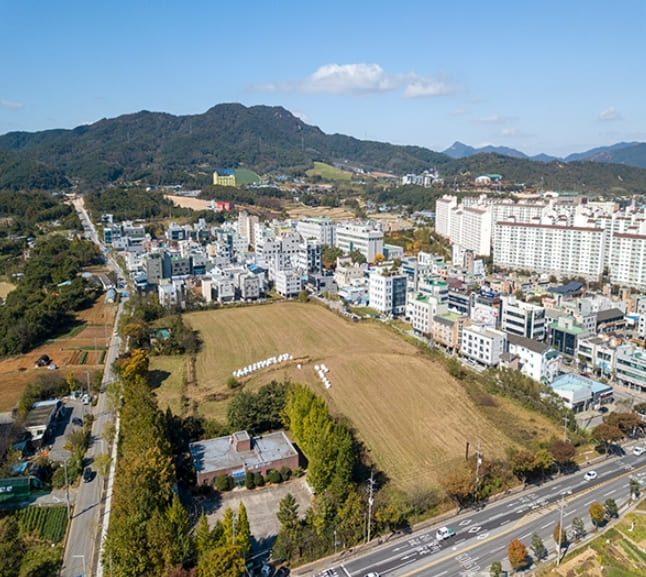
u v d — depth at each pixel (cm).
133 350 18538
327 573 9362
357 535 10069
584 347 19038
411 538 10300
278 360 18850
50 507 11075
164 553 8425
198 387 16938
